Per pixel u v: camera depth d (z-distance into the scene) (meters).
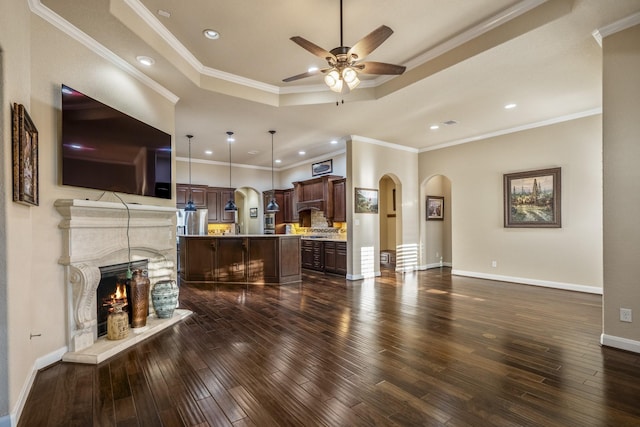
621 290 2.97
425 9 3.04
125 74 3.52
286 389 2.32
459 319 3.94
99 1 2.57
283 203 10.10
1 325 1.91
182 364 2.73
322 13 3.07
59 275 2.77
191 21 3.19
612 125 2.96
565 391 2.28
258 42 3.58
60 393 2.26
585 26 2.92
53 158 2.72
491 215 6.55
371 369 2.62
